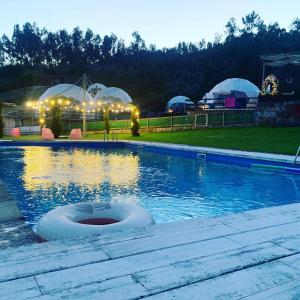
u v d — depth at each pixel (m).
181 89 63.00
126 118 45.81
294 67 30.52
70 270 2.17
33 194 7.60
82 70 89.81
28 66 98.69
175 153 14.59
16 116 37.47
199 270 2.19
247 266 2.26
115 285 1.98
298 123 20.69
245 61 61.00
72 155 15.79
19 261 2.30
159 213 6.16
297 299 1.84
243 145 13.60
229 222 3.22
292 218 3.39
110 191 7.90
